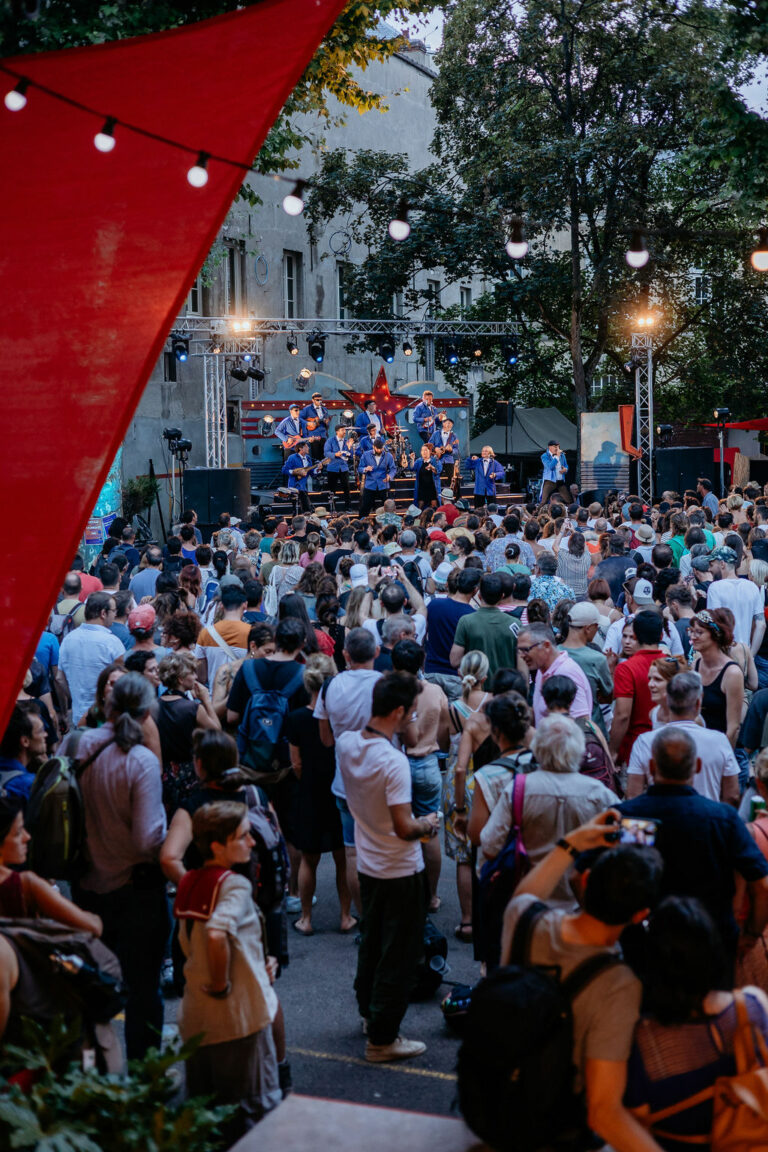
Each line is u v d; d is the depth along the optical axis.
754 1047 2.79
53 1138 3.05
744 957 4.09
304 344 30.72
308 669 6.23
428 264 29.73
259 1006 3.90
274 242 29.31
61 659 7.46
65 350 4.37
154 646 7.57
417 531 12.27
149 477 24.94
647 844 3.20
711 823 4.00
